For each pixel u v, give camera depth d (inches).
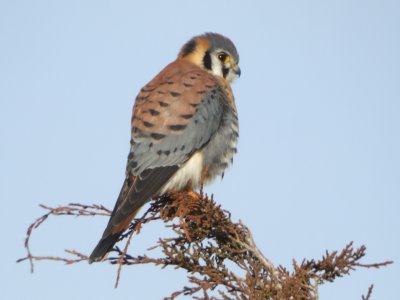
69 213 334.0
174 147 371.6
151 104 379.2
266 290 283.9
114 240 322.3
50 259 305.4
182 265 303.7
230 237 311.7
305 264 292.8
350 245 287.9
